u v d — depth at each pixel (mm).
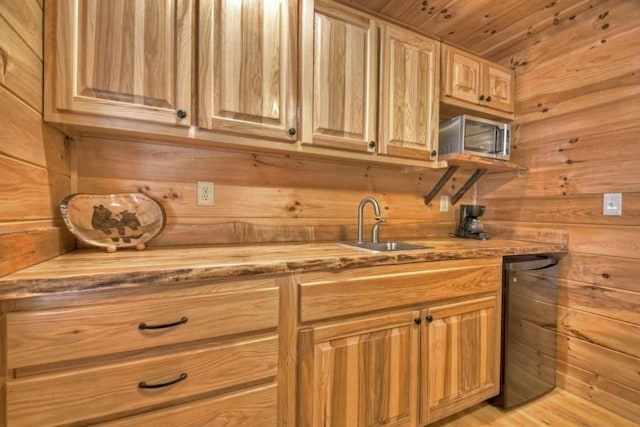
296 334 1148
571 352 1877
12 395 778
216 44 1269
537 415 1668
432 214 2299
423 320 1433
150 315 912
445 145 2008
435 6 1752
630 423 1605
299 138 1455
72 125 1105
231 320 1022
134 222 1374
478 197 2439
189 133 1246
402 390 1377
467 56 1987
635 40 1625
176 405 959
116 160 1408
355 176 1988
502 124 2039
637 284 1615
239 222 1658
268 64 1370
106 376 867
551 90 1992
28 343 789
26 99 925
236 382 1039
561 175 1938
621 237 1677
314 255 1251
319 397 1190
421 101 1801
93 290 843
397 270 1354
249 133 1341
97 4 1086
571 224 1887
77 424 845
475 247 1655
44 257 1037
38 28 1004
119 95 1120
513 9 1793
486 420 1626
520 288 1717
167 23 1187
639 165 1613
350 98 1573
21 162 892
